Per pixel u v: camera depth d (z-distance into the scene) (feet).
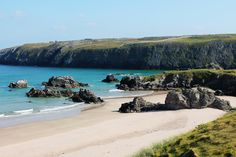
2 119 211.00
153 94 333.83
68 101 290.56
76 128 177.58
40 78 534.37
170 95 228.02
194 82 374.84
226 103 227.20
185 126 166.61
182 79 382.42
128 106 230.07
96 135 157.07
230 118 69.00
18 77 552.82
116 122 188.65
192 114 204.64
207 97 228.43
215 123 67.87
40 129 178.70
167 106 227.81
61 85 407.64
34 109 249.34
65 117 214.28
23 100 298.15
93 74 598.75
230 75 350.23
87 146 135.95
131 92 353.31
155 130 160.15
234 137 55.57
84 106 260.83
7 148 139.85
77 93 307.17
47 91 322.34
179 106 225.35
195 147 55.77
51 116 220.02
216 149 52.44
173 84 380.37
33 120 206.28
